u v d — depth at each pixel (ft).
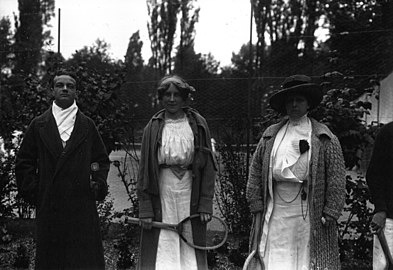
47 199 11.53
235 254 17.92
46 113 12.08
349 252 19.24
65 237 11.57
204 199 11.71
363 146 17.97
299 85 11.12
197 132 11.79
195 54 34.24
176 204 11.70
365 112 18.07
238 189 20.48
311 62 30.40
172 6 35.32
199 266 11.85
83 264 11.64
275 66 30.48
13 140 20.58
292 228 11.05
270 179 11.24
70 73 14.46
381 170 11.60
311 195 10.85
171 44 35.35
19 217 22.02
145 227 11.72
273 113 18.80
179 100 11.82
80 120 12.00
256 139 19.74
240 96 24.75
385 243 11.31
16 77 22.98
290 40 30.81
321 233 10.88
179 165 11.67
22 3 28.81
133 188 21.98
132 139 20.88
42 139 11.69
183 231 11.73
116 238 20.92
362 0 31.01
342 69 24.27
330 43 27.20
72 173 11.60
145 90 25.72
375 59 23.98
